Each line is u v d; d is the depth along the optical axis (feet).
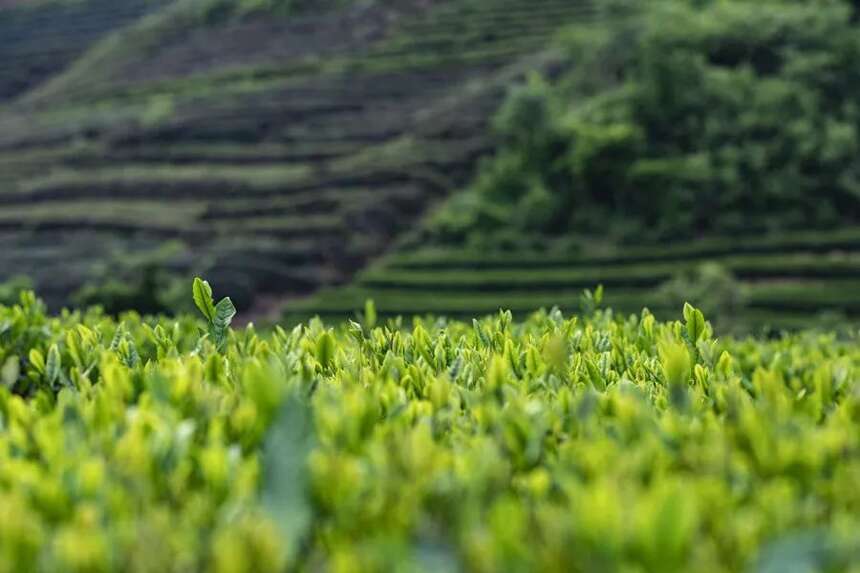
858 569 9.93
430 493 13.06
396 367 24.52
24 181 493.36
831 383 22.59
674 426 16.19
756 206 384.27
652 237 380.78
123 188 462.60
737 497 13.42
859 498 13.17
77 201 466.29
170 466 14.53
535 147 421.18
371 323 32.83
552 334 28.81
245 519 11.51
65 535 10.67
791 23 450.71
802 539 10.40
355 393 16.83
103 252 398.01
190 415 17.90
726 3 476.54
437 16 652.07
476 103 494.18
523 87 435.94
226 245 391.04
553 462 15.56
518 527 11.03
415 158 447.83
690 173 386.52
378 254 391.86
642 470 13.94
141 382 20.89
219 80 634.43
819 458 14.30
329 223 401.90
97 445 15.57
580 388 23.63
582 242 386.73
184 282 331.36
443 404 20.27
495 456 14.49
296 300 362.33
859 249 353.31
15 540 10.98
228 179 453.58
